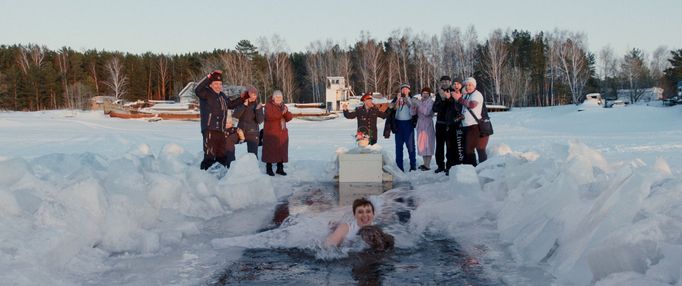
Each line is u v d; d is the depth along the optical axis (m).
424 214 6.11
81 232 4.64
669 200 3.87
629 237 3.40
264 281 3.93
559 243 4.31
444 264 4.30
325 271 4.16
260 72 85.12
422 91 10.74
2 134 32.53
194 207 6.45
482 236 5.21
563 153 7.20
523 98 80.19
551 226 4.53
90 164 8.04
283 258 4.56
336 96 69.44
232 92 74.81
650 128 31.41
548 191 5.11
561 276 3.85
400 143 10.87
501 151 9.78
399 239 5.13
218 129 9.33
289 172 10.08
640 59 88.94
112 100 82.94
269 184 7.60
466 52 82.06
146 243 4.79
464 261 4.38
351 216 5.18
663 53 93.69
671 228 3.47
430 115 10.68
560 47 80.94
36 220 4.48
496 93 73.75
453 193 7.21
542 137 24.23
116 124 52.78
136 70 99.50
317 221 5.92
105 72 98.94
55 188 5.32
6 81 81.88
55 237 4.14
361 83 87.56
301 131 38.31
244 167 7.66
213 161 9.35
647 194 3.97
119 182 5.85
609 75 85.00
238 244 5.02
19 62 94.25
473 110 9.25
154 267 4.29
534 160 6.65
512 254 4.55
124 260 4.48
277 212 6.70
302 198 7.77
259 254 4.69
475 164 9.44
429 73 80.75
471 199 6.71
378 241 4.80
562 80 80.88
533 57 84.00
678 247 3.18
